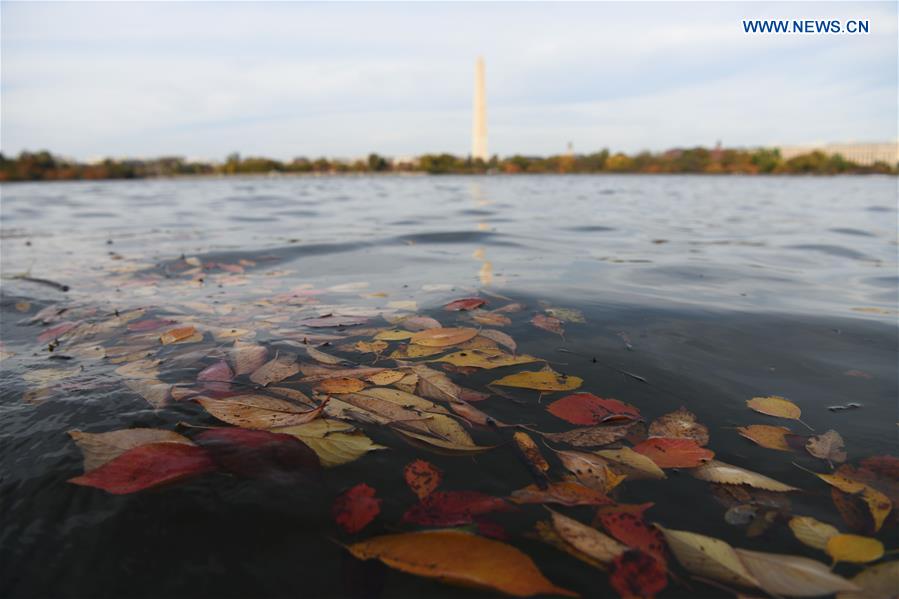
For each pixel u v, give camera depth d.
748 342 1.57
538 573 0.68
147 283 2.38
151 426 1.00
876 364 1.42
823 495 0.85
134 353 1.40
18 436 0.97
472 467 0.90
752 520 0.79
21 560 0.70
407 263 2.89
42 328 1.65
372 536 0.74
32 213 6.76
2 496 0.81
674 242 3.92
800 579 0.68
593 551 0.71
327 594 0.65
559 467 0.91
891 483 0.89
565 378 1.27
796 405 1.17
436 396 1.16
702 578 0.68
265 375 1.25
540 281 2.41
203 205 8.17
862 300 2.13
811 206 8.61
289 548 0.72
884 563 0.71
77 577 0.68
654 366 1.37
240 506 0.79
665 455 0.95
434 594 0.65
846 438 1.03
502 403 1.14
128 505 0.79
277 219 5.68
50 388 1.17
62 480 0.85
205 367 1.30
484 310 1.87
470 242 3.76
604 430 1.04
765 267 2.89
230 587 0.66
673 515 0.79
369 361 1.36
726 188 16.81
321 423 1.02
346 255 3.16
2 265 2.84
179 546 0.72
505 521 0.77
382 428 1.01
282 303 1.97
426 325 1.67
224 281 2.41
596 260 3.04
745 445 1.00
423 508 0.79
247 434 0.97
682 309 1.92
